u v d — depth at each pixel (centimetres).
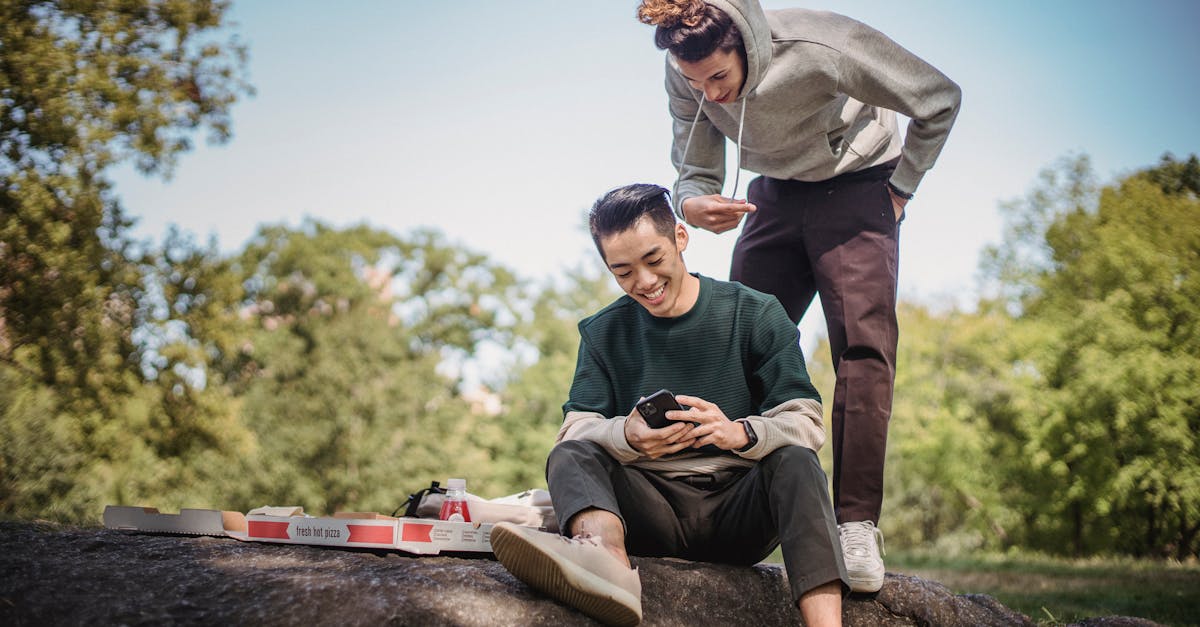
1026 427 2211
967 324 2481
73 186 1358
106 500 2380
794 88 314
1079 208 2369
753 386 274
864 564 277
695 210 327
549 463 249
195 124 1447
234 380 3503
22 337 1475
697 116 350
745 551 268
